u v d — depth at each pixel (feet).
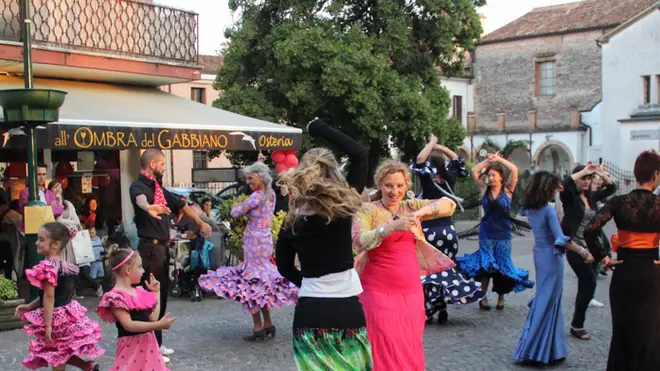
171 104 44.16
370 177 68.39
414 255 17.29
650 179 18.72
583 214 26.45
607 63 116.06
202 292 37.09
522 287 30.55
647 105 111.65
